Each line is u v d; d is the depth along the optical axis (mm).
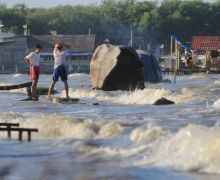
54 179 21391
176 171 23406
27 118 41469
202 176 22672
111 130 34719
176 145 26844
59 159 26141
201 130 27672
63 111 50562
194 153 25547
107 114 47000
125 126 36438
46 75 199750
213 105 52406
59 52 62281
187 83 106750
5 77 172000
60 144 31125
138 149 27609
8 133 34469
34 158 26734
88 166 24047
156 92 63031
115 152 27484
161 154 26141
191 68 181500
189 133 27422
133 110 50438
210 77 138375
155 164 24547
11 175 22188
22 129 33812
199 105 53188
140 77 82125
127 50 81438
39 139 33656
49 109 52562
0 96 69688
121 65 80938
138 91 64938
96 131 35094
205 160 24719
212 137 26234
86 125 35875
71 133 35375
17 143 32125
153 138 30328
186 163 24516
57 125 36906
